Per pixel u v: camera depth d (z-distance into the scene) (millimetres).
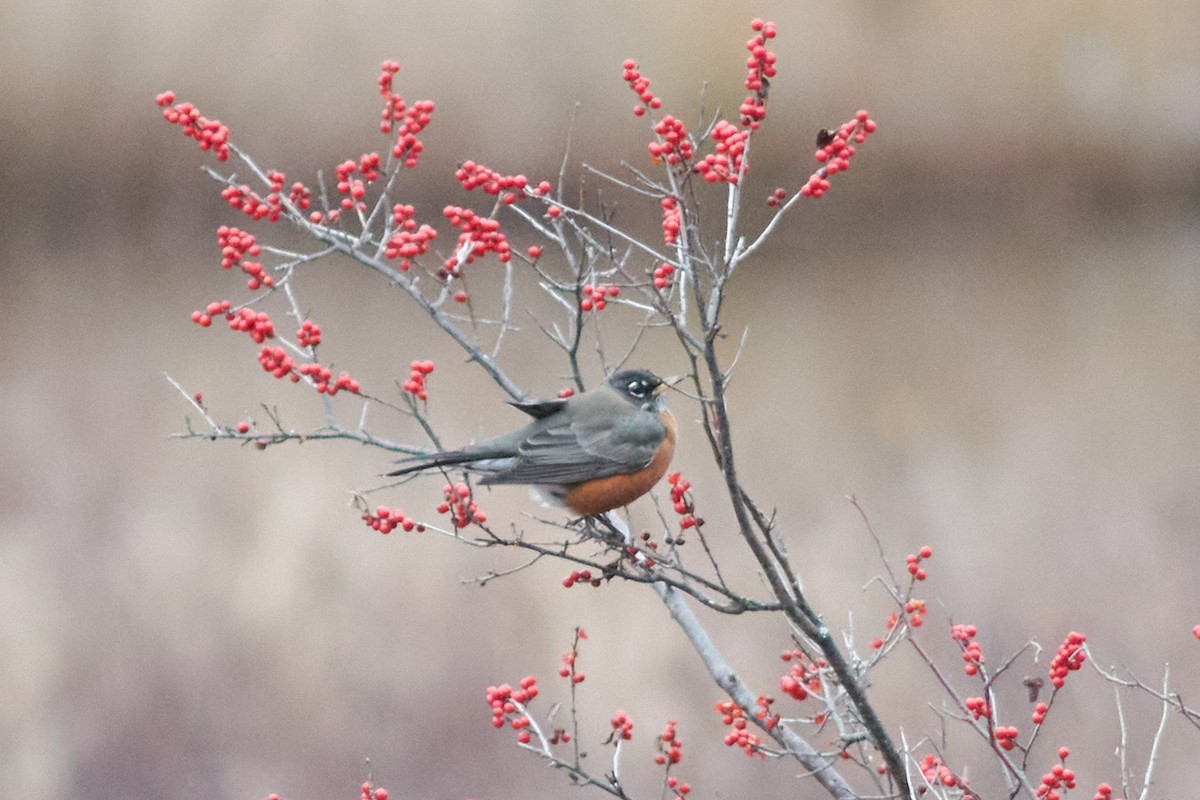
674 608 7297
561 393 9172
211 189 22734
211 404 17422
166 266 21422
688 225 6258
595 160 22906
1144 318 20062
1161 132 24469
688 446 16734
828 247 23156
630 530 7902
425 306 7621
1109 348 19359
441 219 21547
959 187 24312
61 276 20828
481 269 19469
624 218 18984
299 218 7410
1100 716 11648
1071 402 17594
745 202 23484
